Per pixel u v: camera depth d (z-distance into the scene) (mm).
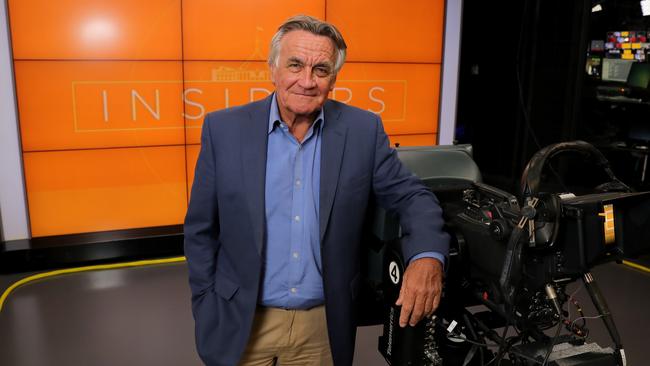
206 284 1450
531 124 6230
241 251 1367
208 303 1439
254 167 1340
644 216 1245
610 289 3758
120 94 4055
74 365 2766
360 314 1626
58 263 4004
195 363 2816
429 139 5090
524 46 6188
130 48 4012
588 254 1145
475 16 6531
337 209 1355
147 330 3150
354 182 1371
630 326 3197
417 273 1242
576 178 5770
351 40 4625
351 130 1396
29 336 3051
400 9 4707
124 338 3051
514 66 6414
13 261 3865
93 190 4137
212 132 1376
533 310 1248
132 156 4184
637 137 5305
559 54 5965
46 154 3967
